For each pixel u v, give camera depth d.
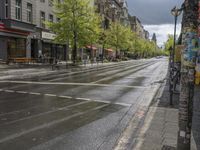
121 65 48.94
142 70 34.88
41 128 7.46
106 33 67.44
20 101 11.37
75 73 27.55
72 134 7.02
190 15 4.59
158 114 9.13
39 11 42.91
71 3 39.19
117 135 6.99
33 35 40.75
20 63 35.34
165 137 6.61
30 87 15.98
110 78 22.58
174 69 16.06
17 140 6.45
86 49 67.19
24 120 8.24
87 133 7.13
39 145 6.15
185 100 4.77
